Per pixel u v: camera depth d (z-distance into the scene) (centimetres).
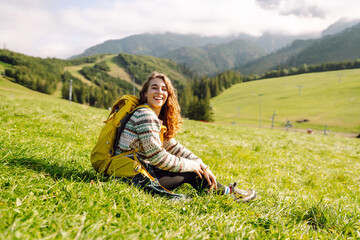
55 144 611
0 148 438
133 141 359
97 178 366
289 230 334
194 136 1380
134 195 338
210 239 276
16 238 204
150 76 403
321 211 422
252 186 605
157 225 280
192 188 450
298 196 577
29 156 434
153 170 379
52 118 1132
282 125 13175
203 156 885
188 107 15988
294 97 18150
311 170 1009
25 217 244
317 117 13712
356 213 436
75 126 1034
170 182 379
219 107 19150
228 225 310
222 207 374
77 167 453
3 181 311
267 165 944
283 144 1697
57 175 382
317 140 2466
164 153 357
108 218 267
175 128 429
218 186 407
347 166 1275
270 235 308
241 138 1688
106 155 373
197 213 343
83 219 253
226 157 950
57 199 294
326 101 16100
